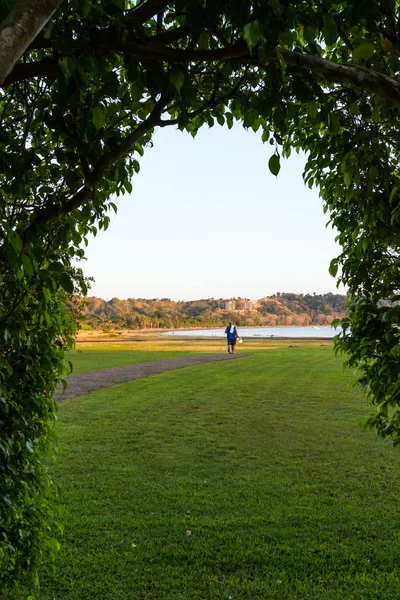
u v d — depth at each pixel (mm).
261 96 2006
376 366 3201
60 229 2361
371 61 2172
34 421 2717
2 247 1876
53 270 2072
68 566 3668
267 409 9758
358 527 4344
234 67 2008
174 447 7020
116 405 10203
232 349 25281
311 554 3865
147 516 4582
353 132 2865
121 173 2721
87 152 2186
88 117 2014
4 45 1159
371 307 3035
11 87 2211
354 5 1735
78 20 1654
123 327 126125
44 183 2336
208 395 11445
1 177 2244
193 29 1592
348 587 3387
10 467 2371
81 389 12211
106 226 2988
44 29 1523
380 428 3365
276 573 3584
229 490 5285
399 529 4293
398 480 5605
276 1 1495
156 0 1704
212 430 8031
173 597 3271
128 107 2670
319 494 5168
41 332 2654
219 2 1596
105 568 3648
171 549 3945
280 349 28875
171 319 146125
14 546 2512
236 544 4031
